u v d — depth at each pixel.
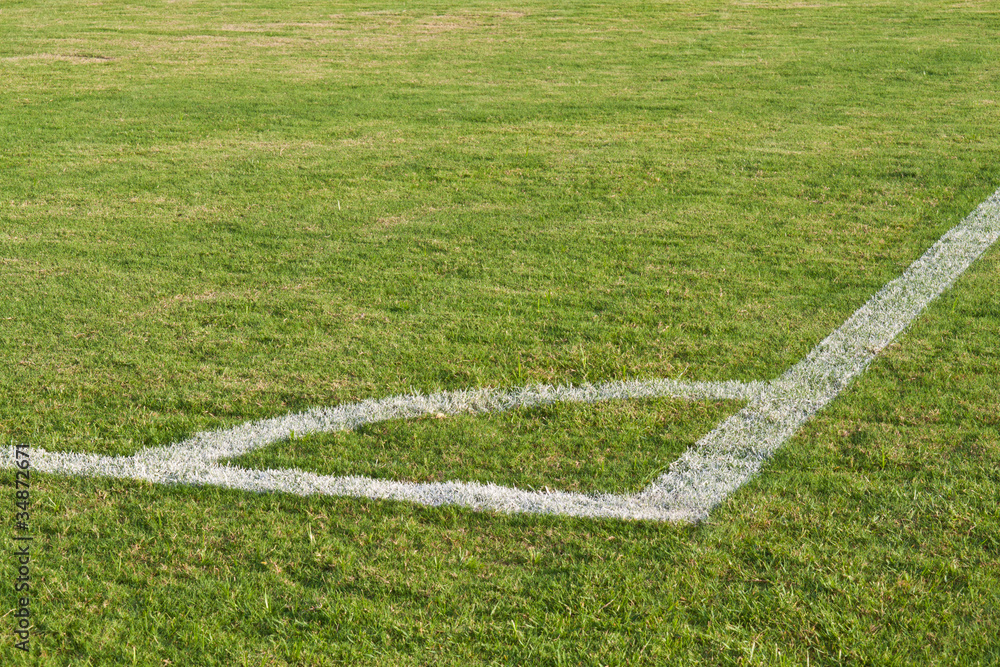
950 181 7.43
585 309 5.03
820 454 3.55
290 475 3.48
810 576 2.88
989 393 3.98
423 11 19.80
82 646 2.67
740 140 8.99
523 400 4.02
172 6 20.33
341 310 5.06
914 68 12.83
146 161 8.42
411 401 4.02
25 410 3.96
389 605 2.80
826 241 6.09
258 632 2.71
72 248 6.12
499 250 6.03
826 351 4.46
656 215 6.71
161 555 3.04
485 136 9.34
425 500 3.31
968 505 3.19
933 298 5.10
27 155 8.64
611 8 20.03
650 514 3.21
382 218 6.76
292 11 19.80
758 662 2.55
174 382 4.22
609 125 9.79
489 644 2.64
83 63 13.94
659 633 2.67
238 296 5.28
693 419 3.85
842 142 8.80
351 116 10.35
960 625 2.66
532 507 3.26
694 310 4.99
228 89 11.94
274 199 7.25
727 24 17.72
